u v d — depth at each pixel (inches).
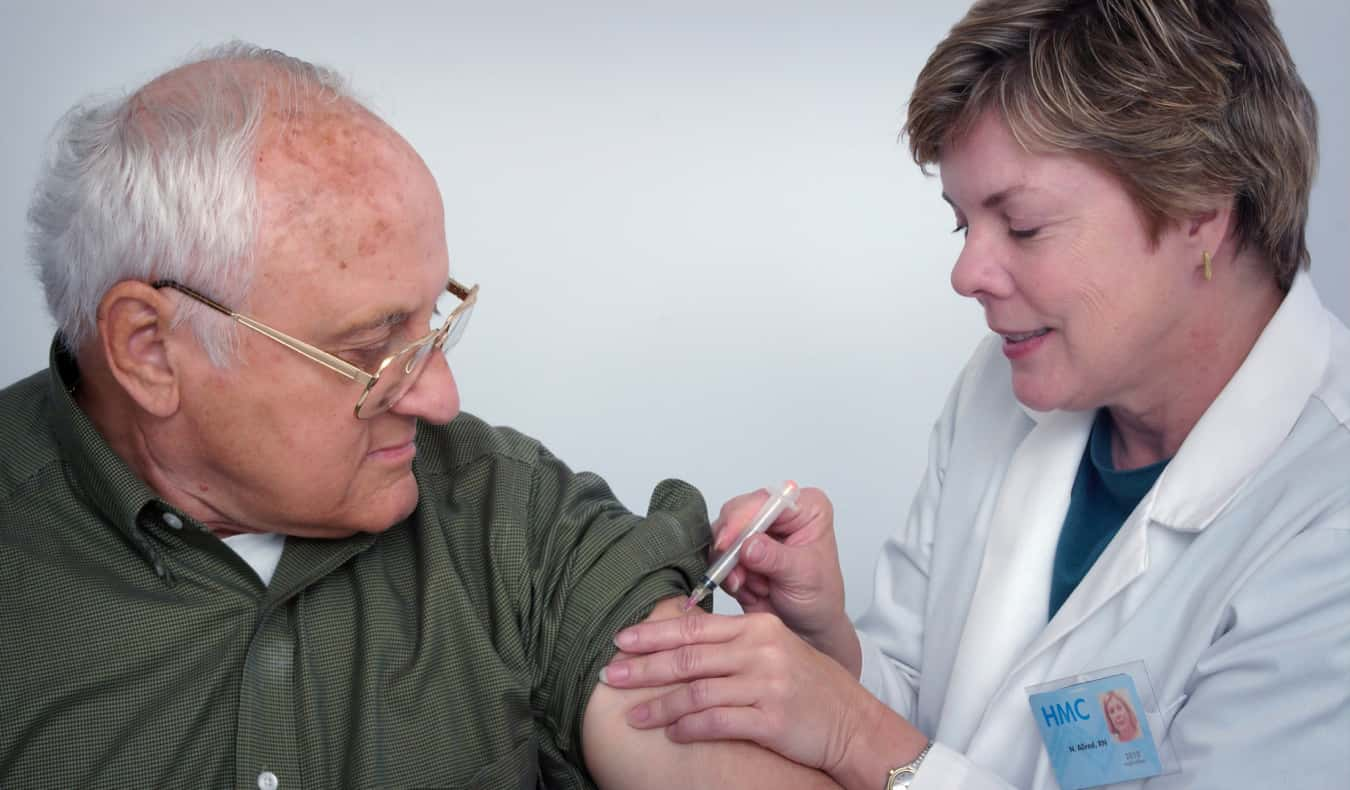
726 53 142.9
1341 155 130.8
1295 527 55.8
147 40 134.8
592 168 143.0
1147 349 59.5
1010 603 68.4
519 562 62.2
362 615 58.6
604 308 140.7
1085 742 61.2
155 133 51.2
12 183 131.1
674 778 59.0
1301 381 59.3
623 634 59.8
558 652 60.9
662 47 143.2
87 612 54.3
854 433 132.5
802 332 139.4
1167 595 60.7
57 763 52.4
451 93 142.4
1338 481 55.9
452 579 60.3
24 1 131.1
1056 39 54.9
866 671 74.7
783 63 143.1
